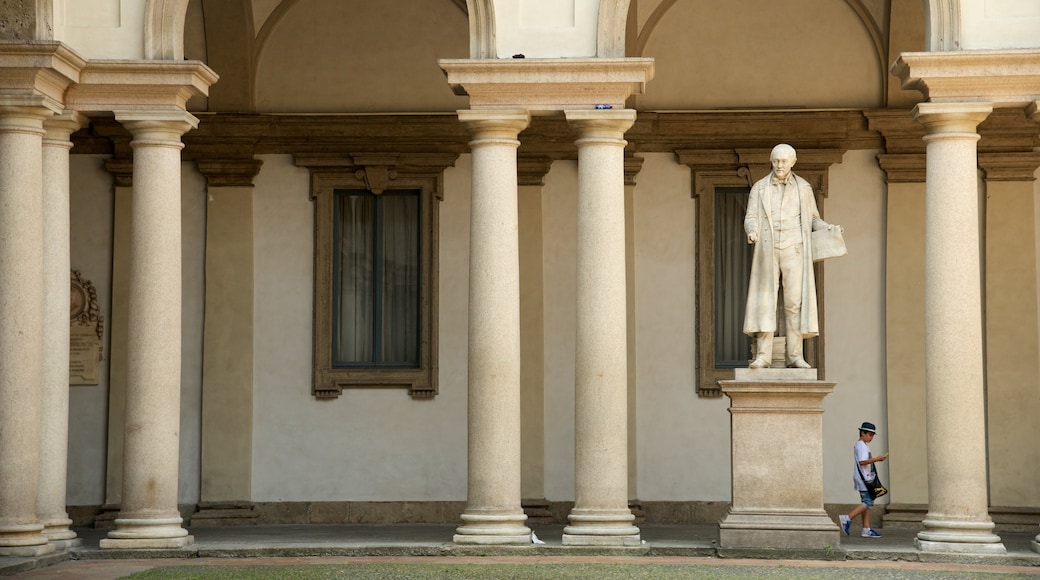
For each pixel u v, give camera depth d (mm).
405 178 22188
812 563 16062
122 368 21844
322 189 22188
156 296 17172
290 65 22391
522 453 21594
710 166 21969
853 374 21688
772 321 16906
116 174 22031
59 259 17453
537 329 21781
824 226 17109
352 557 16688
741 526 16609
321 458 21906
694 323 21891
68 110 17344
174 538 16938
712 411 21734
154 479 17031
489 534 16859
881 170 21844
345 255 22391
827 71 22031
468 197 22156
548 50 17500
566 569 15367
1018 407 21125
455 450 21875
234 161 22125
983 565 16109
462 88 17422
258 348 22062
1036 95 16875
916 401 21469
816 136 21812
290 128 22078
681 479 21672
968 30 17172
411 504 21812
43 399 17266
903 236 21656
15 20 17094
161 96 17328
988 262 21359
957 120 16984
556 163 22047
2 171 16781
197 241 22156
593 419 17062
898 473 21391
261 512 21797
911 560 16328
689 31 22188
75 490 21781
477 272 17281
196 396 22000
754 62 22109
